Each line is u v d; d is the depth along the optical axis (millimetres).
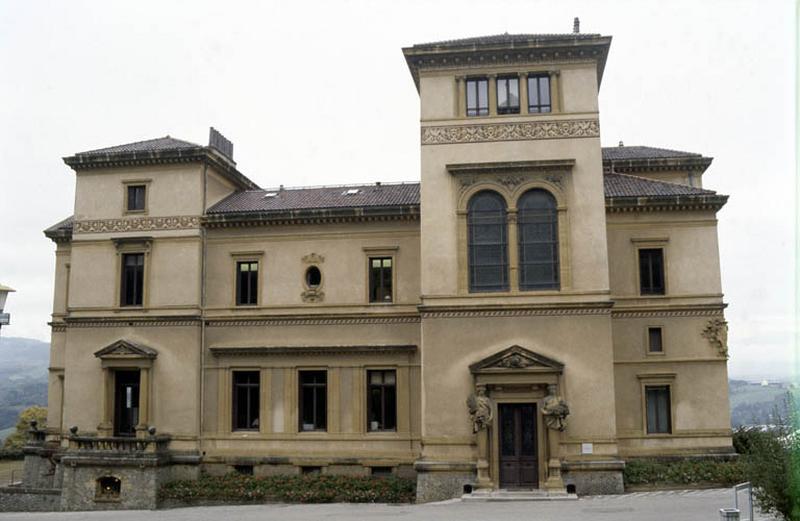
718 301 37688
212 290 40562
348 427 38594
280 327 39969
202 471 38938
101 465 37000
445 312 34906
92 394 40094
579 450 33281
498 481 33375
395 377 38688
